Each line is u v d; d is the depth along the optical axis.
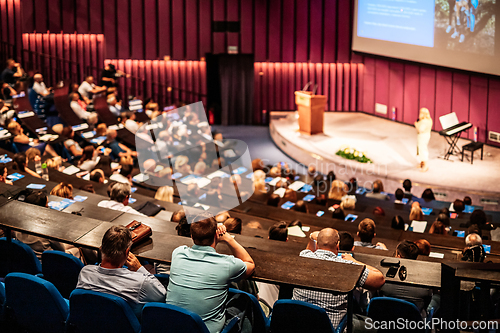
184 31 19.14
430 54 15.57
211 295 3.08
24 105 12.29
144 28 19.00
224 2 18.91
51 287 3.34
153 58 19.25
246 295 3.47
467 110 15.95
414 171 13.80
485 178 13.17
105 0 18.64
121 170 9.48
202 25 19.05
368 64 18.70
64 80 14.79
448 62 15.10
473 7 14.08
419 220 8.69
